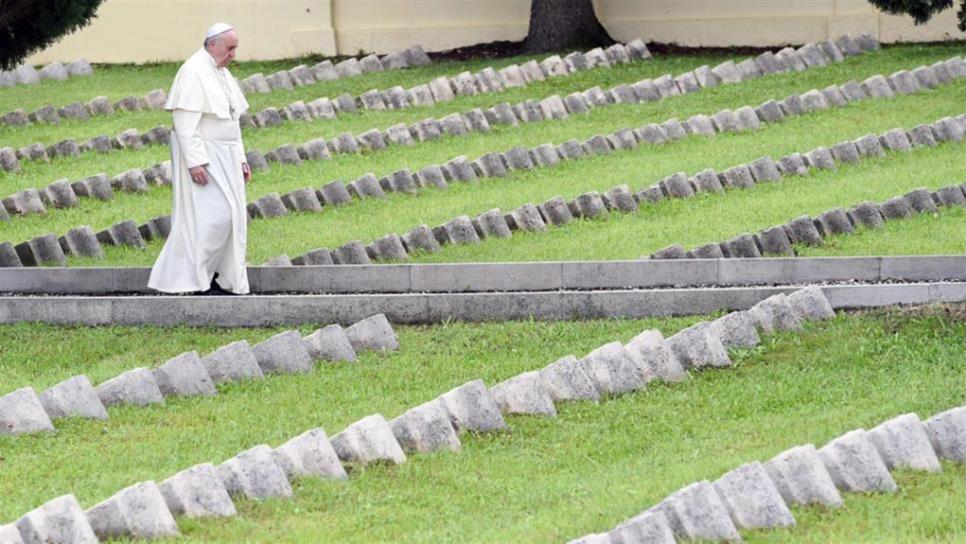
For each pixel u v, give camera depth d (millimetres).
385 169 68688
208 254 49062
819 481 32031
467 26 95188
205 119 48938
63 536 30078
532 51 91625
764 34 91125
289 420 38844
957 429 34344
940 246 54312
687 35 92438
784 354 42938
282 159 70000
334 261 54812
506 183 66500
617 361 40656
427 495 33750
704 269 51250
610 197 61281
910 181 62812
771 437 36406
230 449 36719
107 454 36531
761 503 30969
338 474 34625
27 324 47969
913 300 46594
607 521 31141
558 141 72375
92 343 45812
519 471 35344
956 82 78688
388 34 95750
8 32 67062
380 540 31234
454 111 78312
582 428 38125
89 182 64875
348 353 43969
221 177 49031
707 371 41875
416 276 51969
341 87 83938
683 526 30141
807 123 73438
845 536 30406
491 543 30469
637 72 84125
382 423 35875
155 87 86000
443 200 63875
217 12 97188
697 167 66625
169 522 31281
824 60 83938
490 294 47500
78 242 56844
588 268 51438
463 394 37938
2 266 55344
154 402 40406
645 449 36688
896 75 77562
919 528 30766
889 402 38438
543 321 47281
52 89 86375
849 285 48531
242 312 47750
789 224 55375
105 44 98438
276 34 96812
